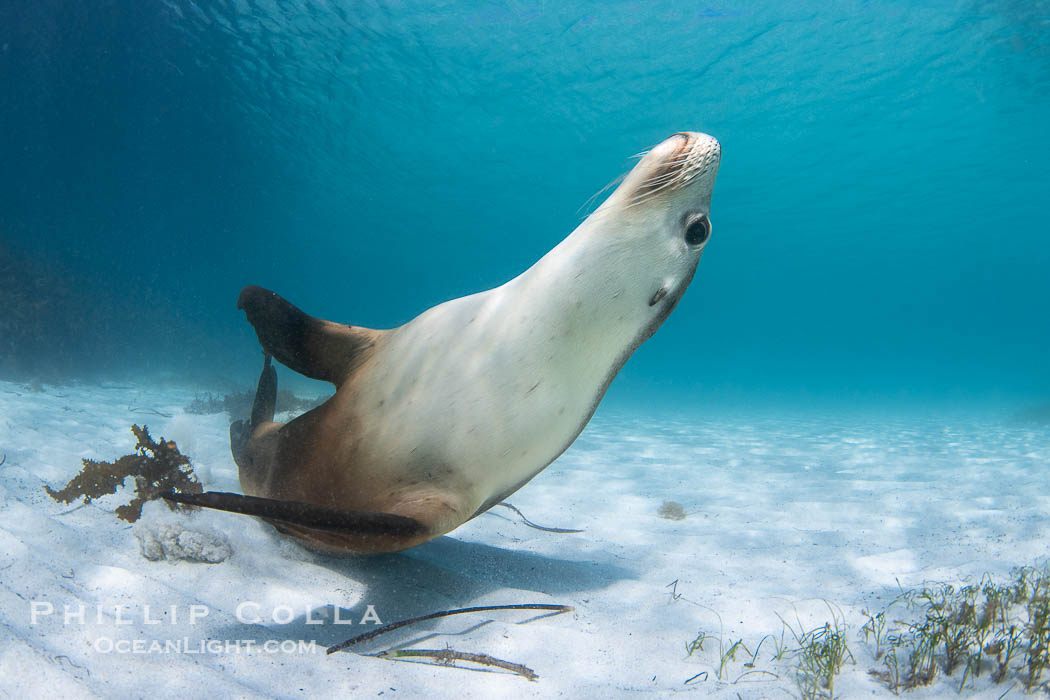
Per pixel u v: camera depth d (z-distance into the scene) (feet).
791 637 9.47
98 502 13.62
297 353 11.42
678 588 11.78
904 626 9.75
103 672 6.72
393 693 7.12
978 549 14.14
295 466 10.69
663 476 24.79
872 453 33.01
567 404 9.73
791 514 18.54
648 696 7.52
